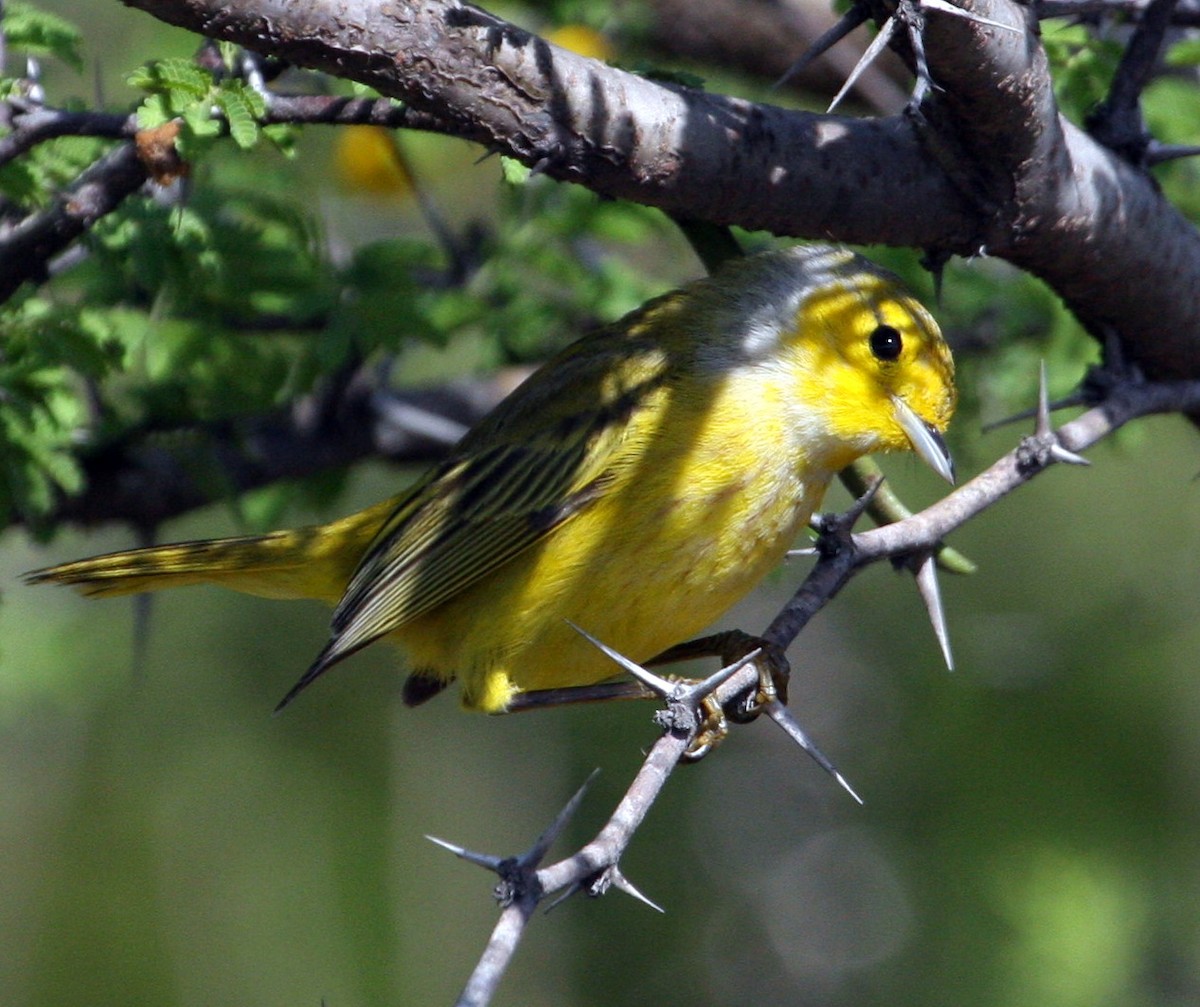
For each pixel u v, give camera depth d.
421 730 15.58
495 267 11.19
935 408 8.59
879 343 8.47
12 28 7.42
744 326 8.57
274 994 14.52
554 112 6.53
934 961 13.06
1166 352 8.51
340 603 8.85
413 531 8.61
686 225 9.02
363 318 9.50
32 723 14.16
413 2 6.19
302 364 9.81
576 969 16.16
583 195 10.99
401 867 14.98
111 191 6.91
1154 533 14.83
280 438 11.22
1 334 7.95
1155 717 13.30
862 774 15.42
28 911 14.77
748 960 16.31
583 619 8.30
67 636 13.36
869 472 8.63
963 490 7.13
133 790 14.91
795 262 8.80
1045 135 7.16
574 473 8.22
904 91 13.59
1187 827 13.05
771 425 8.31
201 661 14.95
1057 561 14.86
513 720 16.09
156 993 14.57
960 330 11.16
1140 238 7.91
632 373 8.39
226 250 8.79
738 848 16.81
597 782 15.95
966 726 13.62
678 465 8.16
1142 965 12.63
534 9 12.12
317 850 14.83
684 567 8.21
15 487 8.31
